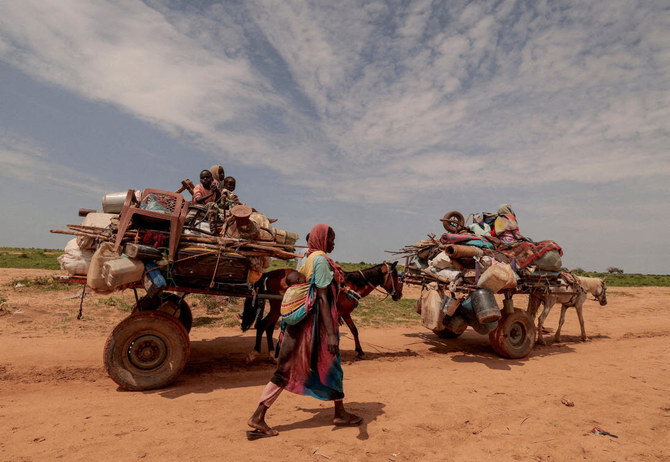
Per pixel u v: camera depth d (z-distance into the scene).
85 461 3.62
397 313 14.75
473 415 5.08
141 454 3.77
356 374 7.20
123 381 5.73
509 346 8.70
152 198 6.16
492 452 4.12
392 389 6.15
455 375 7.18
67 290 14.63
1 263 24.67
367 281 8.63
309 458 3.79
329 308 4.35
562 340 11.27
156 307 6.61
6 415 4.70
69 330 9.56
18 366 6.73
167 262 5.95
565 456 4.09
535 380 6.89
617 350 9.88
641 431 4.77
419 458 3.93
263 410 4.23
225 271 6.35
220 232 7.17
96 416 4.70
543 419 5.05
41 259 28.97
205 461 3.67
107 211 6.88
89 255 6.30
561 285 10.28
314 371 4.39
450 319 9.18
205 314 12.34
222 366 7.38
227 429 4.40
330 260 4.62
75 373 6.58
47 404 5.14
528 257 9.46
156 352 5.94
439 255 9.18
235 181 9.33
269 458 3.76
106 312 11.66
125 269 5.54
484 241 8.97
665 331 13.03
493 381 6.77
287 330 4.39
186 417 4.74
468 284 8.74
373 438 4.30
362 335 10.91
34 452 3.77
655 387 6.52
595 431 4.70
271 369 7.35
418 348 9.62
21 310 10.95
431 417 4.95
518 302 19.78
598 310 18.11
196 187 9.16
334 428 4.50
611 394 6.09
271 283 7.65
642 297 22.64
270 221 7.73
